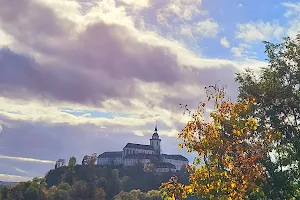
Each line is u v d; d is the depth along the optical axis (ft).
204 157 66.54
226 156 64.13
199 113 67.87
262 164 82.94
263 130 69.72
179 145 67.56
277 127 94.79
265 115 97.25
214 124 66.54
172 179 68.54
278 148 85.97
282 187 84.53
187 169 68.13
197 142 66.64
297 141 91.76
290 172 88.12
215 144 64.39
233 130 64.69
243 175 61.72
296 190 86.79
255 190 64.54
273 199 84.64
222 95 67.97
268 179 83.76
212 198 62.18
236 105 67.10
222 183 61.77
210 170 63.52
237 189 61.21
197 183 64.03
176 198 65.62
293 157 88.48
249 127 65.51
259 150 65.98
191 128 67.26
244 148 65.05
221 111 66.85
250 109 70.44
